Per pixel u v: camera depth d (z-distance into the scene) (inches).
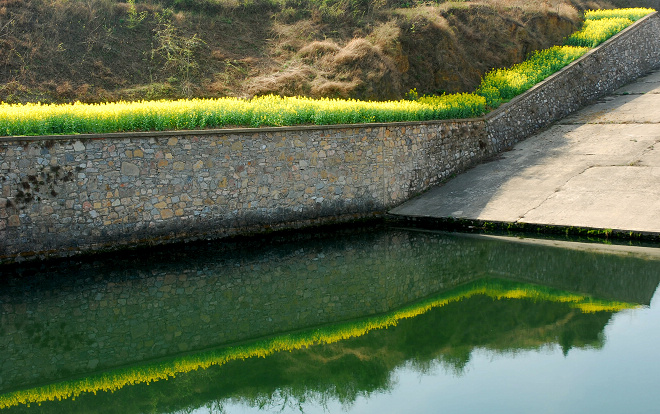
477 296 370.9
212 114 513.0
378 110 609.6
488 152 713.6
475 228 535.5
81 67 641.0
